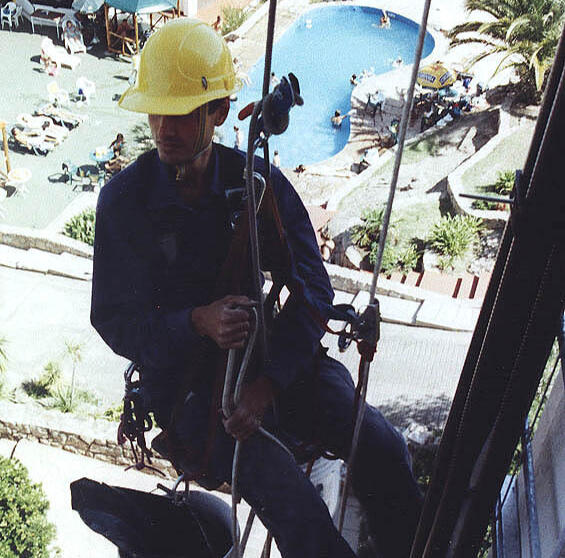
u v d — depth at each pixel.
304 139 29.94
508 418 2.73
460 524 3.28
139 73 2.45
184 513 3.09
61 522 13.03
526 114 27.98
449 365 16.50
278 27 35.69
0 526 12.40
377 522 3.23
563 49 2.34
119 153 26.64
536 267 2.48
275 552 11.92
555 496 3.42
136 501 3.08
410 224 22.45
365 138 29.34
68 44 32.12
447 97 29.38
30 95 30.17
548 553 3.33
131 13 32.41
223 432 2.73
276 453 2.71
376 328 2.55
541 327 2.52
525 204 2.42
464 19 35.38
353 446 2.72
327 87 33.41
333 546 2.67
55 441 14.24
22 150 27.09
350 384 2.96
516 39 27.05
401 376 16.08
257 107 2.05
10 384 16.19
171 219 2.59
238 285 2.54
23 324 18.08
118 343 2.68
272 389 2.60
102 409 15.63
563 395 3.63
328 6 36.69
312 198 26.08
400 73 31.44
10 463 12.91
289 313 2.65
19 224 24.08
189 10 34.50
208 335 2.50
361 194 24.70
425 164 26.38
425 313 17.84
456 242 20.78
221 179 2.59
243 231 2.48
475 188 23.58
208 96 2.40
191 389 2.76
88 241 21.78
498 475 2.89
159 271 2.66
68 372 16.58
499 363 2.68
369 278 19.20
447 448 2.95
